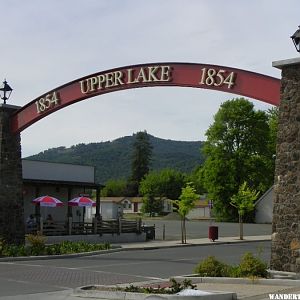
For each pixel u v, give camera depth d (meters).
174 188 115.81
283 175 16.05
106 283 15.27
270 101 16.62
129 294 12.02
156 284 14.55
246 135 71.56
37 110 23.52
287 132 16.03
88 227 34.06
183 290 12.04
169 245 32.72
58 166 40.50
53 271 18.30
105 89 21.00
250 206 42.06
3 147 24.14
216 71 17.84
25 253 22.89
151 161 143.12
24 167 37.81
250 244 36.38
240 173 70.88
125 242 35.28
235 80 17.39
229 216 71.81
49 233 31.83
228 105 72.00
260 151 72.12
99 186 42.28
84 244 27.12
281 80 16.25
